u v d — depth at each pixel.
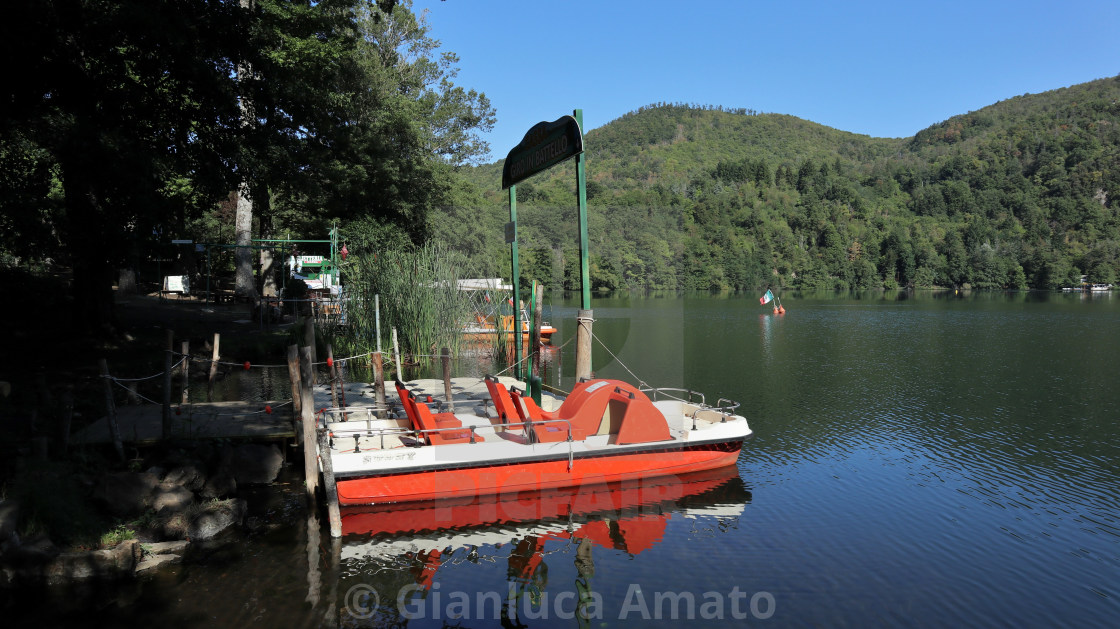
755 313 46.72
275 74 14.38
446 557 7.05
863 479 9.62
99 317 16.64
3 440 8.38
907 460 10.59
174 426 9.47
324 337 18.62
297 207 30.33
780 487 9.27
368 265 19.20
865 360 22.20
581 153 8.81
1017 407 14.72
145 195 11.86
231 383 15.16
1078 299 74.75
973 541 7.52
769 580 6.58
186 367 11.44
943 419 13.52
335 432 8.79
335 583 6.39
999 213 157.00
